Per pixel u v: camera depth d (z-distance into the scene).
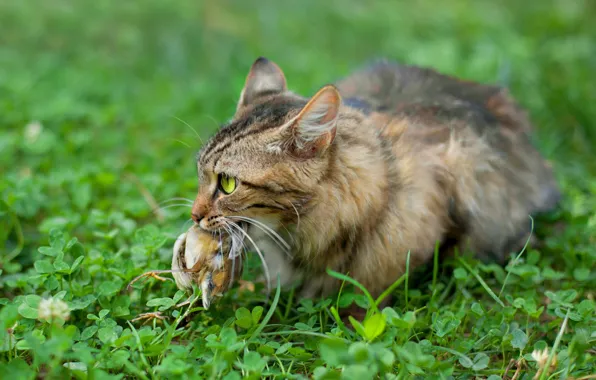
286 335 1.22
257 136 1.20
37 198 1.41
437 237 1.29
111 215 1.38
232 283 1.25
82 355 1.11
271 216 1.22
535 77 1.87
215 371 1.10
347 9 2.56
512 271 1.29
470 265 1.32
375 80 1.43
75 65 2.01
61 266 1.23
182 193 1.47
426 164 1.29
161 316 1.21
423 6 2.67
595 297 1.31
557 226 1.44
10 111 1.68
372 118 1.30
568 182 1.57
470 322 1.27
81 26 2.19
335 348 1.11
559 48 2.09
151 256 1.29
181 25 2.26
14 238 1.38
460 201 1.31
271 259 1.27
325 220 1.23
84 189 1.45
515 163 1.39
